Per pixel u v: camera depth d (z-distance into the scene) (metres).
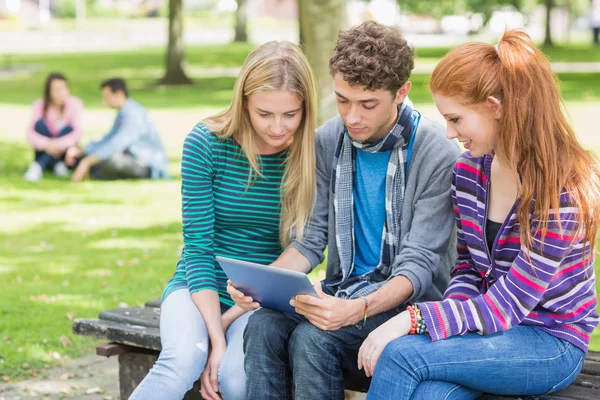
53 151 9.89
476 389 2.66
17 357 4.54
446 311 2.63
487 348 2.60
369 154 3.16
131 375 3.47
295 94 3.05
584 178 2.59
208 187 3.26
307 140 3.17
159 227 7.55
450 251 3.23
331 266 3.27
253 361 2.87
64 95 9.87
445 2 32.41
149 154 9.80
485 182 2.79
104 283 5.84
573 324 2.71
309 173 3.19
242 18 41.88
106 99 9.76
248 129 3.18
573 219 2.57
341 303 2.80
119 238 7.17
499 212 2.79
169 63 22.11
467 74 2.61
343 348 2.86
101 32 52.19
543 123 2.58
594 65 25.36
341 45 2.94
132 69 26.64
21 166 10.69
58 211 8.21
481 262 2.84
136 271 6.15
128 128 9.69
